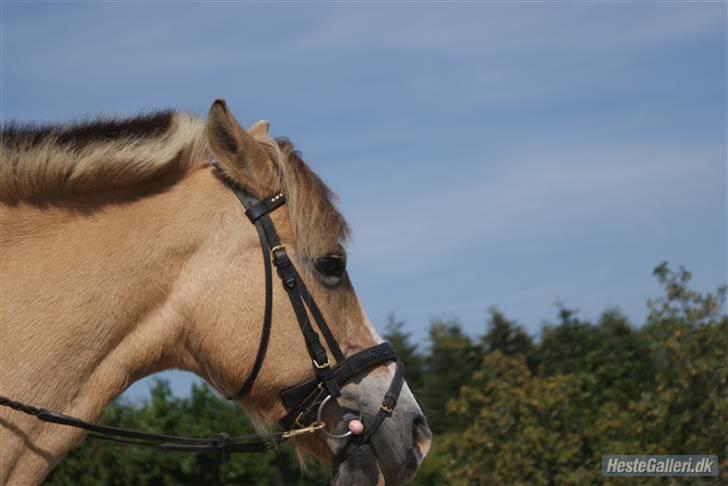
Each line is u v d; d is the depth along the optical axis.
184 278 3.69
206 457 10.38
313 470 4.52
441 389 14.96
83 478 10.12
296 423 3.81
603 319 14.95
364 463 3.79
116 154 3.64
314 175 3.90
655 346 8.63
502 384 9.65
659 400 8.23
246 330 3.69
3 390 3.38
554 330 15.49
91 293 3.53
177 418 10.62
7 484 3.38
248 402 3.84
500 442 9.16
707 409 7.97
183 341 3.72
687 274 8.65
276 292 3.72
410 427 3.84
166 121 3.87
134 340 3.62
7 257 3.48
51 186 3.60
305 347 3.75
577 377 9.91
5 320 3.41
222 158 3.75
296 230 3.76
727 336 8.23
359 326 3.90
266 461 10.47
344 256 3.87
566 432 8.98
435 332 16.27
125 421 10.39
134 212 3.69
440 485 10.73
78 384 3.51
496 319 16.22
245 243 3.73
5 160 3.54
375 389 3.83
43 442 3.45
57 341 3.46
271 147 3.88
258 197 3.80
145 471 10.31
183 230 3.70
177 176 3.84
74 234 3.59
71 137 3.69
